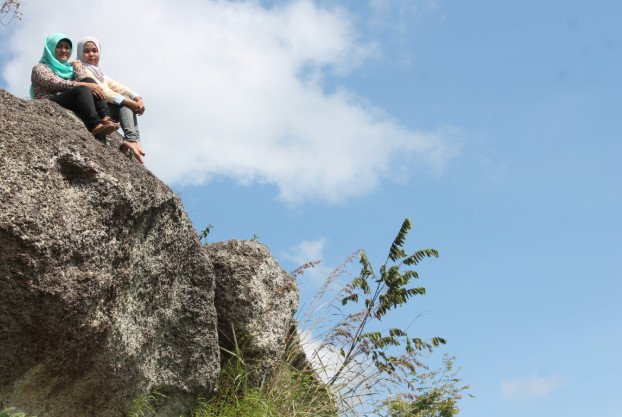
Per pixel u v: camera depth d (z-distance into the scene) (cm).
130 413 623
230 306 762
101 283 543
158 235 616
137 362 615
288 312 808
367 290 917
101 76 727
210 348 688
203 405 694
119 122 709
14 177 508
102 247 545
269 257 807
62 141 540
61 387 560
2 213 494
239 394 752
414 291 922
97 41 746
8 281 502
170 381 661
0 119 527
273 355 779
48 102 603
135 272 591
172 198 624
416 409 818
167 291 639
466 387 840
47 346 532
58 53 698
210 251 784
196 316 675
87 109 637
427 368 851
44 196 516
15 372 530
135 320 603
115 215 555
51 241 511
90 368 568
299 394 788
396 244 957
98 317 550
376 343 860
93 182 544
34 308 514
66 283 521
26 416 545
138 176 586
